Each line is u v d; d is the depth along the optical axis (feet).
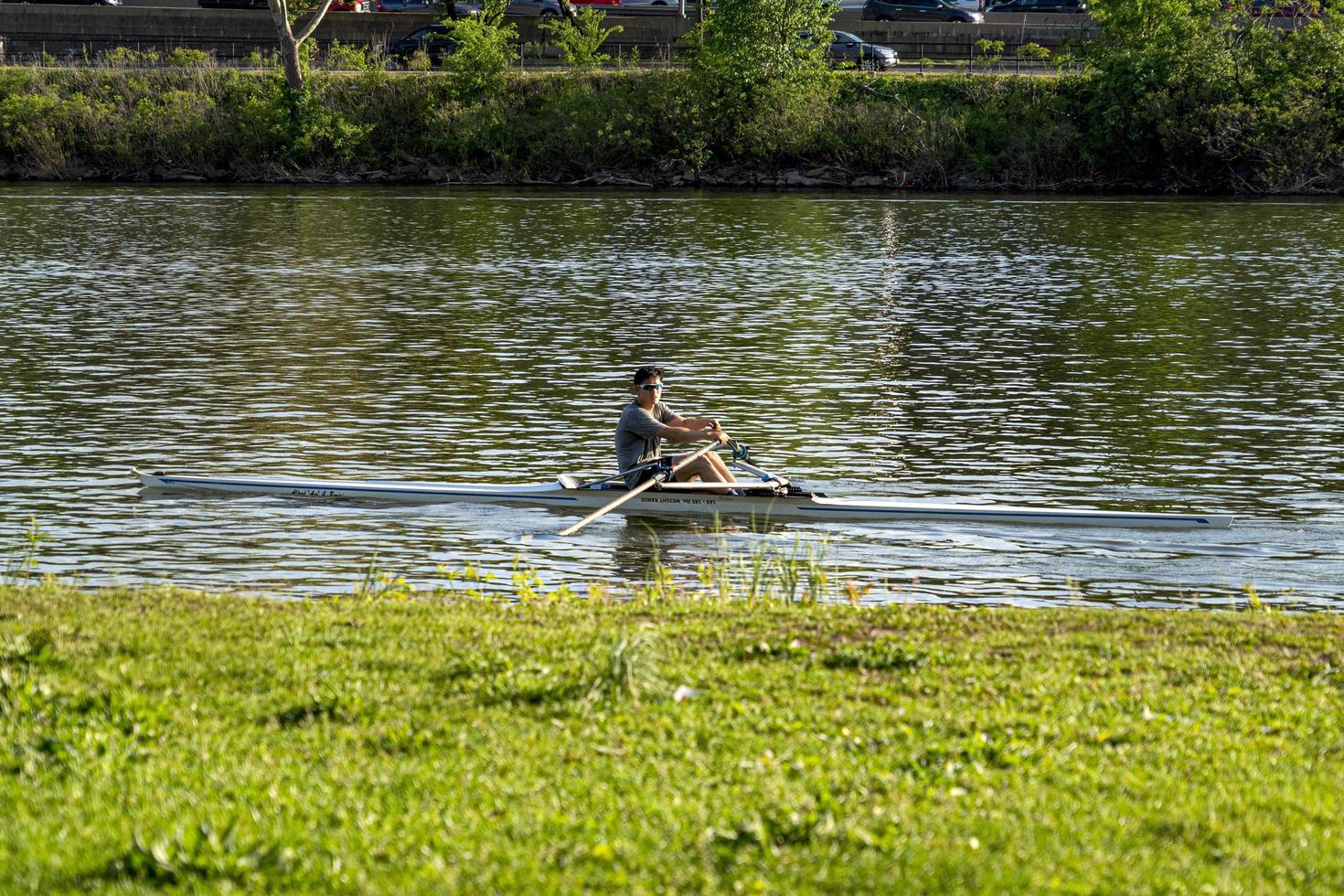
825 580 70.85
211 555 76.54
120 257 202.28
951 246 220.64
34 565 73.92
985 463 97.19
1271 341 142.31
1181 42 318.45
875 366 130.31
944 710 42.47
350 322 152.35
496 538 80.89
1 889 29.78
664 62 361.92
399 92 337.31
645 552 78.38
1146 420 109.60
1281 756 39.55
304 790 35.60
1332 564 76.07
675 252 212.43
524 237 230.89
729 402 115.44
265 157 331.98
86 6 362.74
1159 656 49.19
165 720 40.68
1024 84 329.11
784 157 329.31
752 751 38.93
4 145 331.36
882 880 31.01
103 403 113.09
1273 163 309.42
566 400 116.47
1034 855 32.58
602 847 31.96
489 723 40.91
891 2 372.17
